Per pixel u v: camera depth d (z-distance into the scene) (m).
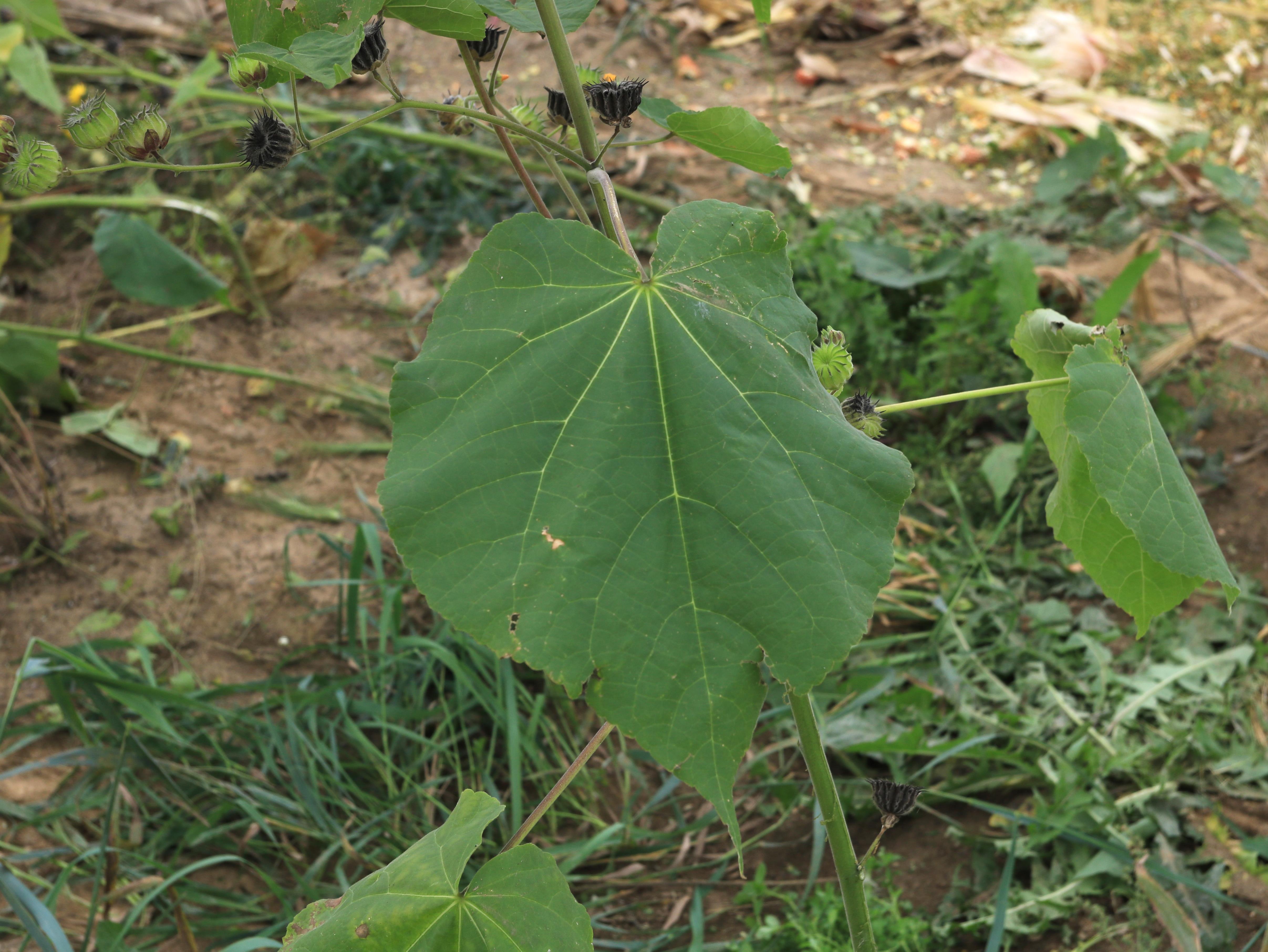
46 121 4.57
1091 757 2.39
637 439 0.96
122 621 2.96
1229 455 3.30
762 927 2.23
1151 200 4.30
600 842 2.34
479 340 0.99
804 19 5.60
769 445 0.96
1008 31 5.54
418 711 2.61
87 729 2.60
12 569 3.05
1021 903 2.21
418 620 2.96
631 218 4.30
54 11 3.83
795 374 1.01
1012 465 3.15
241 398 3.67
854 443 0.97
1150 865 2.20
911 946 2.18
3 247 3.55
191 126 4.69
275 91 4.66
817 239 3.64
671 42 5.39
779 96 5.15
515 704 2.50
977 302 3.42
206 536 3.22
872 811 2.50
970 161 4.69
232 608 3.03
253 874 2.41
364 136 4.53
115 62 4.75
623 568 0.92
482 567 0.92
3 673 2.80
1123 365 1.21
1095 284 3.80
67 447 3.46
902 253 3.75
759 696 0.90
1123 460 1.17
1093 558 1.40
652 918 2.35
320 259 4.23
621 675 0.89
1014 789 2.49
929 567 3.04
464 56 1.20
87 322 3.92
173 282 3.31
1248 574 2.92
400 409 0.97
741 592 0.91
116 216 3.33
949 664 2.70
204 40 5.29
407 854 1.17
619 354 0.99
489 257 1.01
